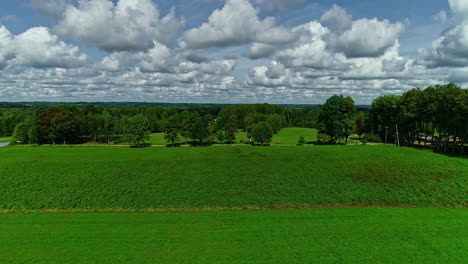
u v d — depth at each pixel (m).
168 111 190.38
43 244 23.83
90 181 42.78
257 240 24.08
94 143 101.69
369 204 34.81
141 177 44.72
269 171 47.31
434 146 74.12
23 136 96.94
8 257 21.83
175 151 67.56
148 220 29.31
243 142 98.88
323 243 23.38
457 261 20.56
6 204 35.09
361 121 113.31
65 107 118.75
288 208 33.91
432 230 25.64
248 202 35.50
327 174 45.09
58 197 36.94
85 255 22.03
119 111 165.25
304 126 178.38
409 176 42.34
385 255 21.42
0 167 49.62
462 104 55.94
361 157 55.53
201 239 24.45
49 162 53.91
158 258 21.45
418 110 72.12
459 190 36.47
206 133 87.44
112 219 29.77
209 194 38.00
